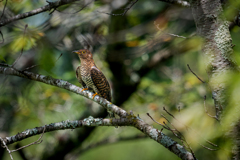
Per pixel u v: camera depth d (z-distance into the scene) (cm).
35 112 1230
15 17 731
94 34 1190
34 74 775
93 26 1220
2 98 1173
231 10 557
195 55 1249
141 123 648
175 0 798
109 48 1121
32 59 1112
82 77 1003
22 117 1204
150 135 627
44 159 1264
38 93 1272
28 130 703
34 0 1171
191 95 1198
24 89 1179
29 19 1094
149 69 1231
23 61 1132
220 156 658
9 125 1194
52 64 477
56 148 1279
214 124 730
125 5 1090
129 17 1129
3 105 1206
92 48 1173
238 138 523
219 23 567
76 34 1189
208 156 869
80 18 1070
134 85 1254
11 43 838
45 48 485
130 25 1259
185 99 1198
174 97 1239
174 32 1101
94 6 1099
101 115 1241
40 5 1165
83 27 1229
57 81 782
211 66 566
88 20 1101
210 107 873
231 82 362
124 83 1244
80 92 784
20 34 729
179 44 886
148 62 1222
